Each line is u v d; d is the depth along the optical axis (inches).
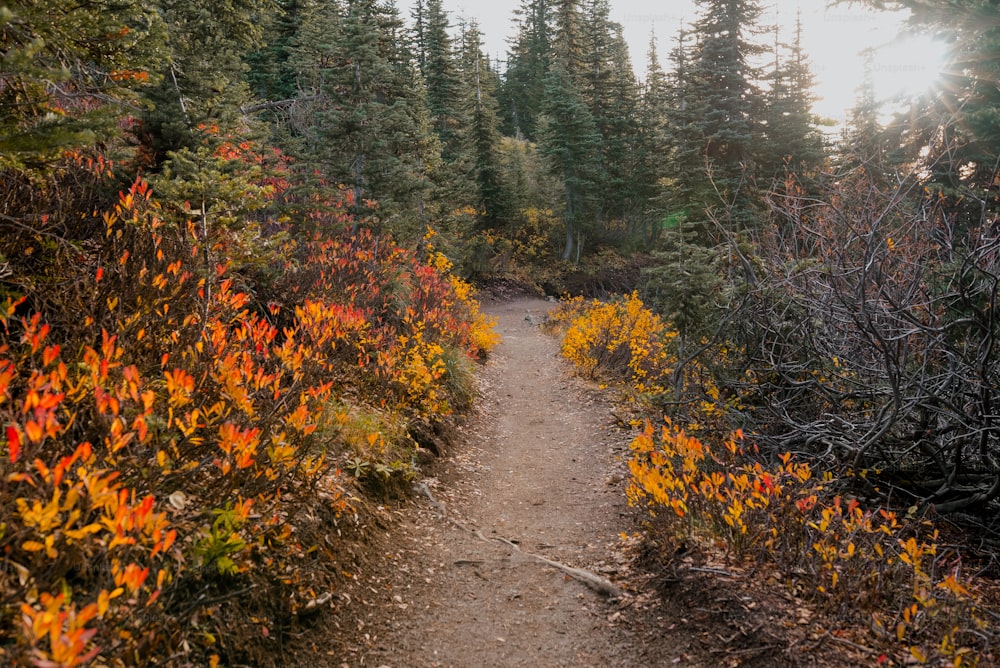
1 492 91.0
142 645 102.6
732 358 305.3
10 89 131.3
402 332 382.0
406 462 248.2
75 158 219.0
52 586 96.8
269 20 389.7
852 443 223.1
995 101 373.1
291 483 171.2
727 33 846.5
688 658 144.9
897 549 172.9
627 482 277.1
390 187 479.8
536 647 154.3
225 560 127.1
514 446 339.6
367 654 142.5
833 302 228.8
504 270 1343.5
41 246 167.9
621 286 1353.3
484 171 1421.0
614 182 1501.0
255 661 124.0
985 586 175.9
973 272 205.0
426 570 185.2
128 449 126.8
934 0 347.9
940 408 208.7
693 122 829.8
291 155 409.4
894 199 205.0
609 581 183.3
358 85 472.1
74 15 133.9
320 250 362.0
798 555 165.6
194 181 209.3
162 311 172.2
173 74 280.5
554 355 636.7
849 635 140.5
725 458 227.8
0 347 114.8
